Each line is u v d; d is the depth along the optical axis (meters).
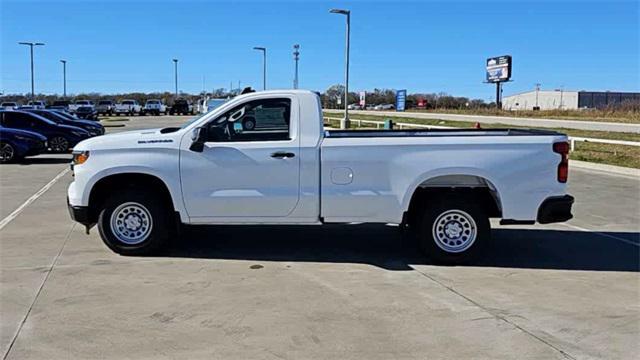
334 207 7.11
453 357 4.53
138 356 4.53
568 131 32.94
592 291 6.16
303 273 6.74
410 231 8.40
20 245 7.90
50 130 22.16
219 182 7.16
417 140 7.00
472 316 5.39
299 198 7.11
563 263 7.27
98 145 7.26
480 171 6.95
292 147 7.08
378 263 7.20
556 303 5.77
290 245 8.06
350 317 5.35
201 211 7.22
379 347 4.70
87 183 7.22
